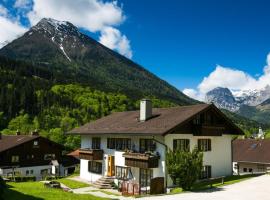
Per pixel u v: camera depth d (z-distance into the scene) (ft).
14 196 76.54
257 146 217.56
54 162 206.69
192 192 99.25
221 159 138.51
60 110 433.89
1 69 548.72
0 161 208.64
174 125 115.24
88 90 552.82
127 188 116.06
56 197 81.41
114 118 160.35
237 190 99.71
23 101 431.02
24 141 220.43
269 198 86.02
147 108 135.64
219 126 133.59
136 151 126.72
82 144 161.27
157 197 93.86
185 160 102.47
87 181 148.66
